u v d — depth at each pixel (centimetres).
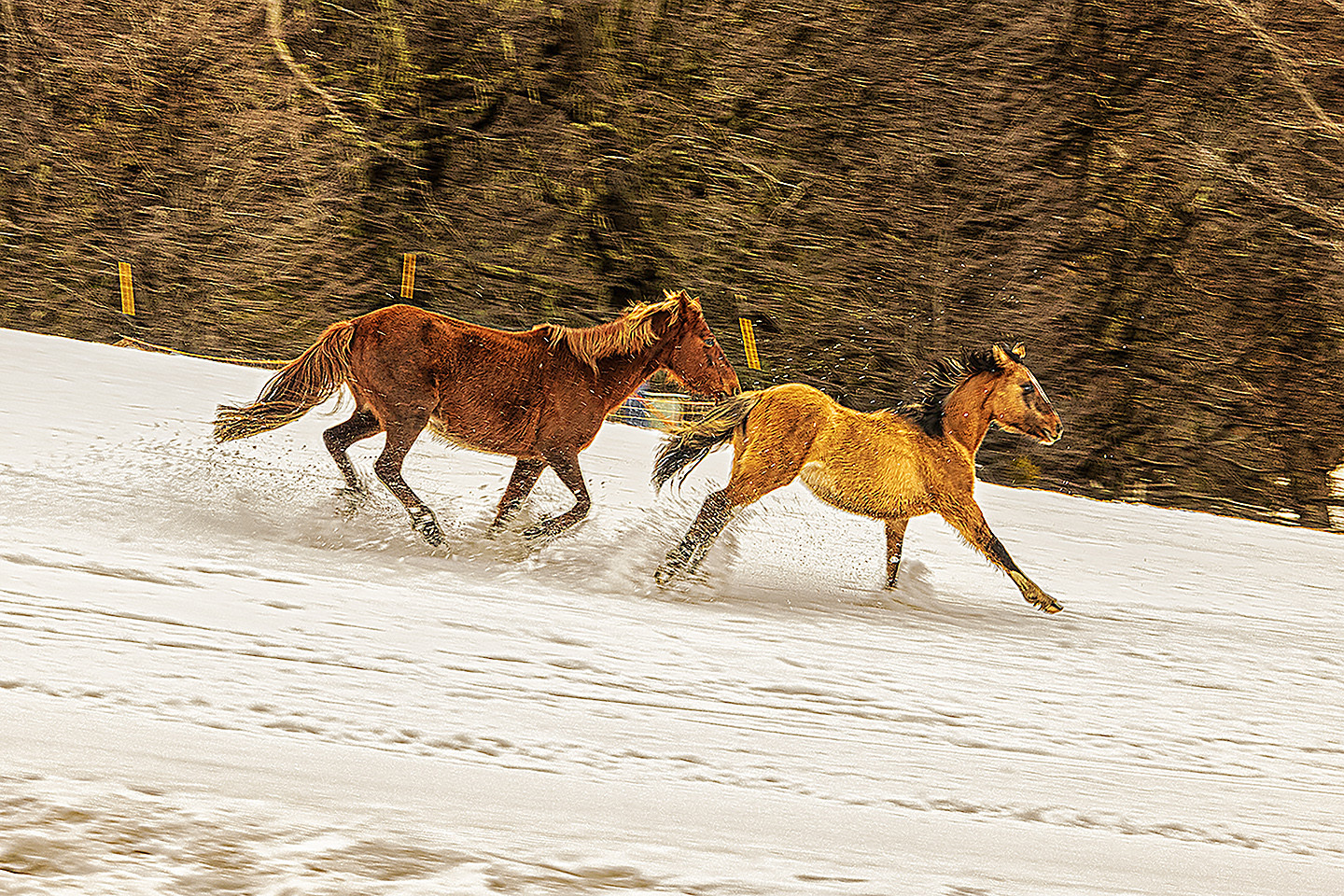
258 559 1088
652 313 1308
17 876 312
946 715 871
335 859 354
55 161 3666
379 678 751
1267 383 3253
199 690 646
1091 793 689
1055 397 3256
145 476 1280
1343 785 804
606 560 1252
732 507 1264
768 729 765
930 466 1312
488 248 3459
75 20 3700
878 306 3331
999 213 3378
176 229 3572
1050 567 1619
